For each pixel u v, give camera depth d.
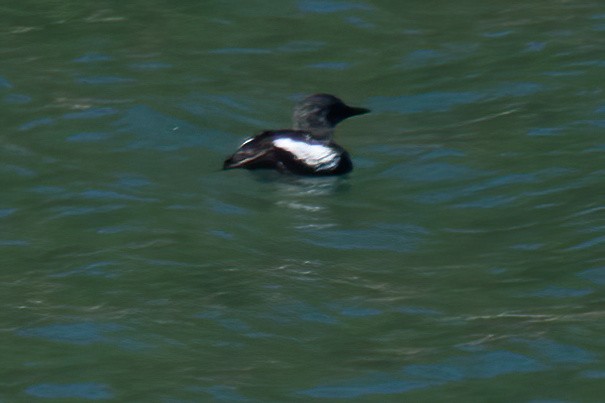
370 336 13.59
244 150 18.02
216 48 22.56
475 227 16.23
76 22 23.41
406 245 15.80
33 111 19.73
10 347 13.32
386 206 16.97
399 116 20.22
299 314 14.00
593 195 16.83
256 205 16.88
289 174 17.78
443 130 19.52
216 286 14.57
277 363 13.06
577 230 15.88
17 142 18.66
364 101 20.78
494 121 19.62
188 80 21.14
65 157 18.20
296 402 12.39
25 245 15.55
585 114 19.50
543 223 16.17
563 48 22.08
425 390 12.60
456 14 23.98
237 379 12.77
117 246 15.50
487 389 12.60
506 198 17.02
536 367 12.94
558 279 14.69
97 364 13.05
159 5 24.33
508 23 23.39
